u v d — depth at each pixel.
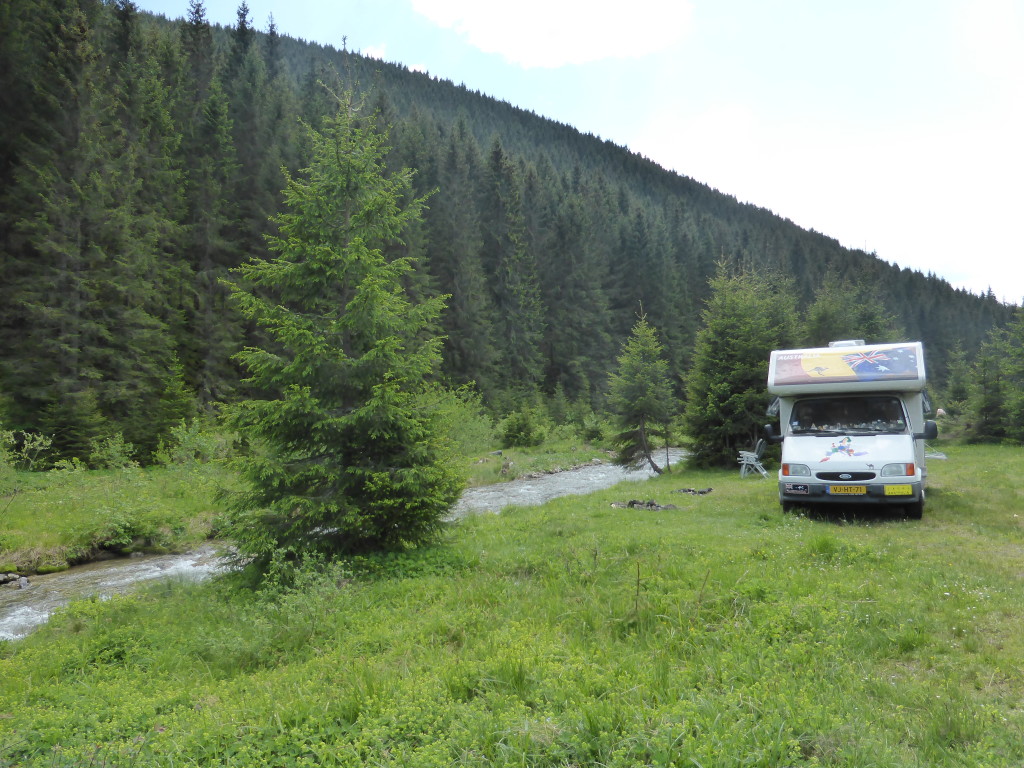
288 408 9.08
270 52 77.62
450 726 4.16
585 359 63.38
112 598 10.00
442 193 56.72
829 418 13.09
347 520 9.07
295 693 5.13
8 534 14.61
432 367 10.31
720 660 5.16
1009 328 31.97
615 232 83.62
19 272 28.25
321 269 9.86
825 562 8.52
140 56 44.38
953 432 34.44
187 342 35.03
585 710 4.05
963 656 5.34
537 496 22.39
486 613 7.05
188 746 4.20
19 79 29.22
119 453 23.81
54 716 4.97
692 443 24.88
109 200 29.52
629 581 7.82
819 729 3.89
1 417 23.42
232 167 42.62
